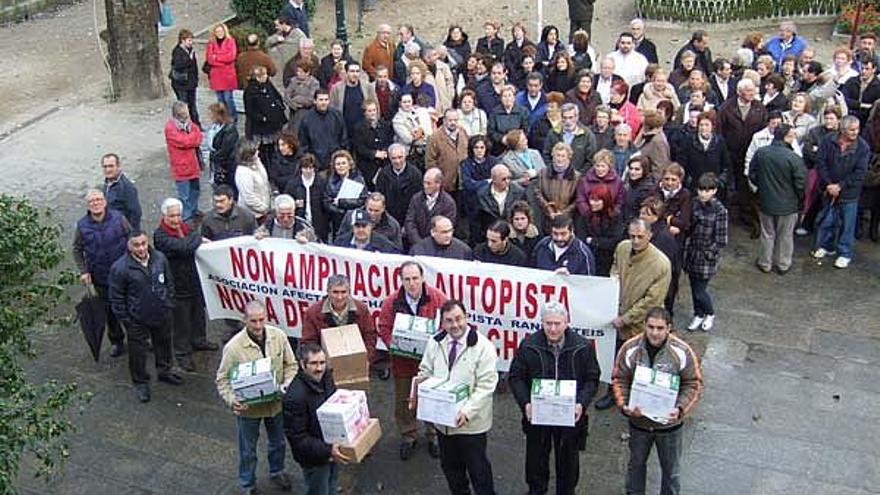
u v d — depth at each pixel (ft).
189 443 32.50
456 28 55.62
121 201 38.29
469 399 26.55
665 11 71.46
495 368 26.91
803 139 42.16
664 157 39.78
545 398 26.09
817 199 42.57
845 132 39.40
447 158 41.29
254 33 58.44
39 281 30.55
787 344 36.50
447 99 49.01
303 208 39.19
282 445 29.55
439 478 30.37
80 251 35.14
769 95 44.09
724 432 32.01
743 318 38.04
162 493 30.37
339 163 38.78
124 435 32.89
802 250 42.80
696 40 50.01
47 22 78.23
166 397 34.60
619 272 31.42
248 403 27.68
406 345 29.25
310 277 34.65
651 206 33.12
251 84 47.57
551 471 30.27
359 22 72.43
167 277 33.65
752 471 30.32
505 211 37.55
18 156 54.60
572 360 26.61
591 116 44.29
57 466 31.19
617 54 50.47
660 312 25.76
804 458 30.86
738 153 42.86
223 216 35.94
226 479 30.91
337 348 28.55
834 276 40.88
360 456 25.84
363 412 26.07
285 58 61.52
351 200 38.68
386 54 53.72
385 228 35.47
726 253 42.60
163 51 70.03
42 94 63.82
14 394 24.57
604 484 29.91
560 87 49.39
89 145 55.88
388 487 30.01
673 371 25.99
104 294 35.78
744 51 49.16
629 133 39.68
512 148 39.78
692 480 29.94
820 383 34.40
